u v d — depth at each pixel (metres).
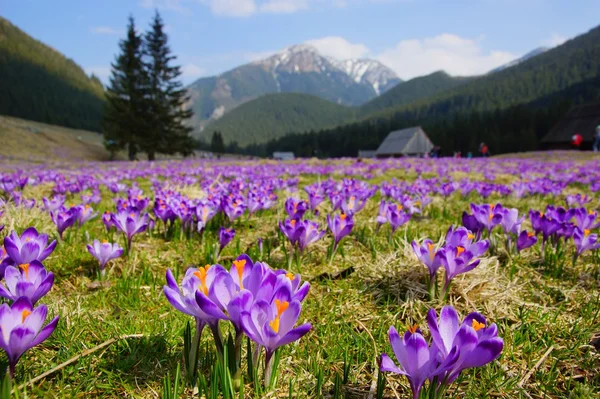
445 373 1.42
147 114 50.31
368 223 4.85
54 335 2.09
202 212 3.96
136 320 2.39
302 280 3.09
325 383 1.86
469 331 1.35
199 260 3.56
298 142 198.62
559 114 118.00
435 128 138.75
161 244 4.03
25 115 125.75
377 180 12.93
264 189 5.87
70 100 155.50
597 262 3.49
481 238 3.72
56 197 4.57
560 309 2.66
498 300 2.66
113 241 3.86
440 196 7.97
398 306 2.62
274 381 1.68
